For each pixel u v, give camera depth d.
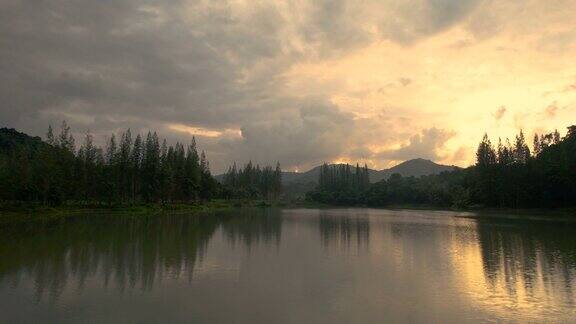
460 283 23.03
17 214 69.50
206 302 18.64
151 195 107.31
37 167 84.50
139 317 16.39
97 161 103.12
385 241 42.25
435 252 34.59
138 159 108.25
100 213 81.81
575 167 95.94
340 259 30.64
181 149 133.62
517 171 115.06
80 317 16.30
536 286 22.44
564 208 98.56
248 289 21.09
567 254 33.78
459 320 16.66
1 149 123.31
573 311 17.95
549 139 123.69
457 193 141.12
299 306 18.25
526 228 59.16
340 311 17.62
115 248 34.22
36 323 15.55
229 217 82.38
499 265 28.61
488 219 81.69
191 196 125.56
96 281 22.36
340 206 181.88
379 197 173.50
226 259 29.84
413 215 100.00
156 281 22.59
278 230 54.06
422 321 16.48
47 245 35.31
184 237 43.12
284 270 26.14
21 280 22.34
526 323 16.39
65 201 89.06
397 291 21.08
